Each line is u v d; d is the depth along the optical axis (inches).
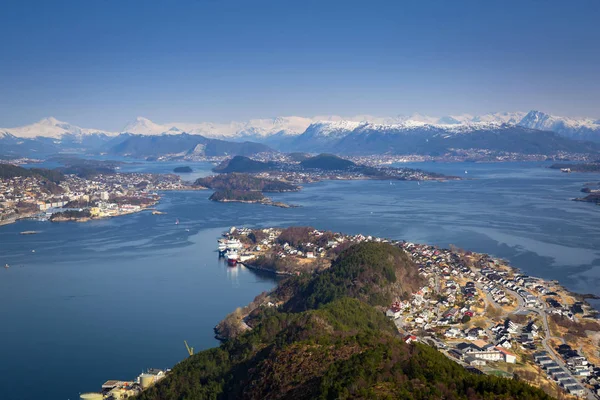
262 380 7165.4
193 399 7613.2
